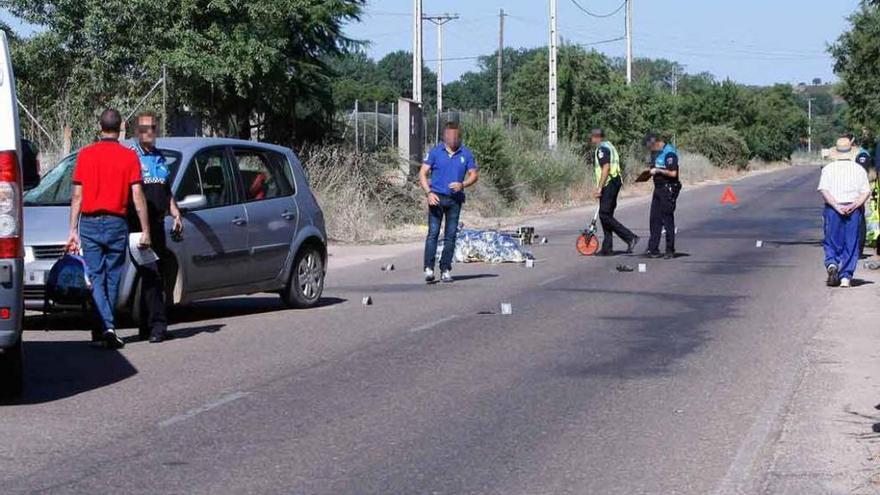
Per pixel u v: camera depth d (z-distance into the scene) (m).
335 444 8.57
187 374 11.02
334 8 31.08
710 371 11.38
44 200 14.00
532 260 21.78
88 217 12.05
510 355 12.16
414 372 11.23
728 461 8.21
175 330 13.66
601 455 8.34
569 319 14.67
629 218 35.50
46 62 26.81
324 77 31.98
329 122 33.00
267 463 8.05
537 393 10.35
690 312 15.36
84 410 9.55
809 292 17.44
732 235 28.69
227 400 9.95
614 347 12.68
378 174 30.19
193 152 13.99
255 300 16.78
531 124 55.12
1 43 9.37
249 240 14.42
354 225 26.67
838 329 13.93
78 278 11.93
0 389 9.87
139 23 26.70
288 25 30.48
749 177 77.44
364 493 7.41
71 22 26.50
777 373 11.29
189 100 28.19
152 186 12.66
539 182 41.88
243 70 27.06
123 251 12.23
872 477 7.82
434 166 18.47
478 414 9.55
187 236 13.49
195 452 8.32
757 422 9.33
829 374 11.23
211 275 13.88
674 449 8.52
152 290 12.65
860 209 17.94
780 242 26.56
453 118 39.59
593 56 57.19
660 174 22.58
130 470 7.86
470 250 21.92
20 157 9.52
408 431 8.98
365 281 19.02
